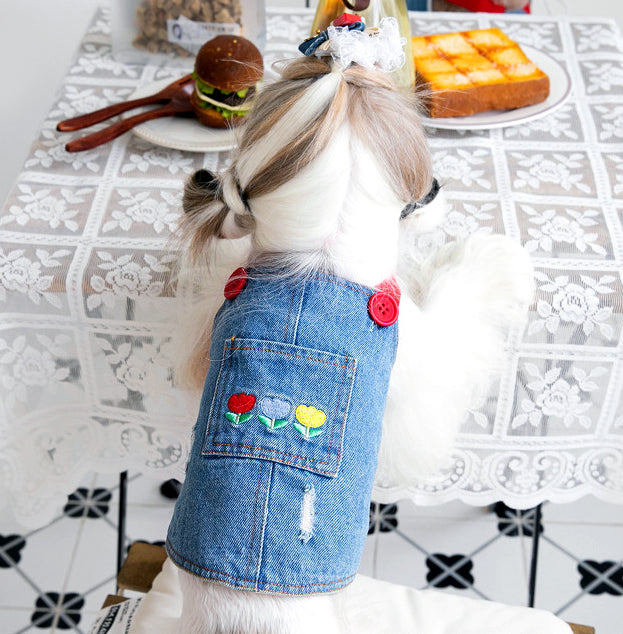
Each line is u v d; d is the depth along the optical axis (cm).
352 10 92
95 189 99
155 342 91
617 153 105
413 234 87
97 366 94
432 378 82
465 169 102
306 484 67
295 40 123
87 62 119
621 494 100
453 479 100
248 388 69
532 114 108
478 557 146
